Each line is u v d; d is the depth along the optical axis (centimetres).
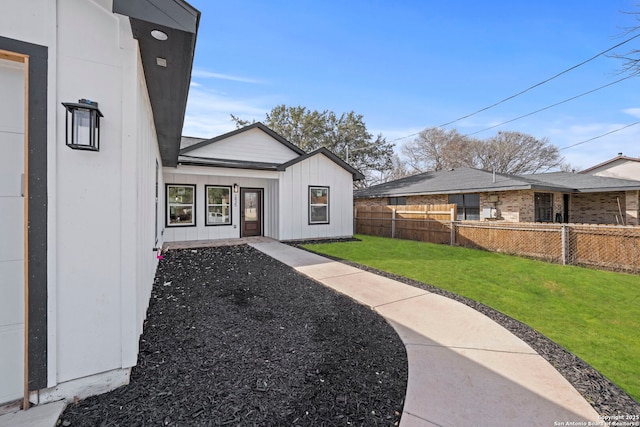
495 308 419
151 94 345
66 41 194
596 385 227
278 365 244
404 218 1166
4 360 189
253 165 982
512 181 1131
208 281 512
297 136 2356
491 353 274
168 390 206
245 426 174
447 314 371
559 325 368
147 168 359
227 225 1080
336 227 1184
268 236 1148
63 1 193
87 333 201
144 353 257
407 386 220
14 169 191
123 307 214
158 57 254
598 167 2272
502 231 839
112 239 211
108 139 209
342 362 252
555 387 222
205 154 1073
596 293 490
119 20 212
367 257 771
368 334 311
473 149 2816
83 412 183
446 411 192
